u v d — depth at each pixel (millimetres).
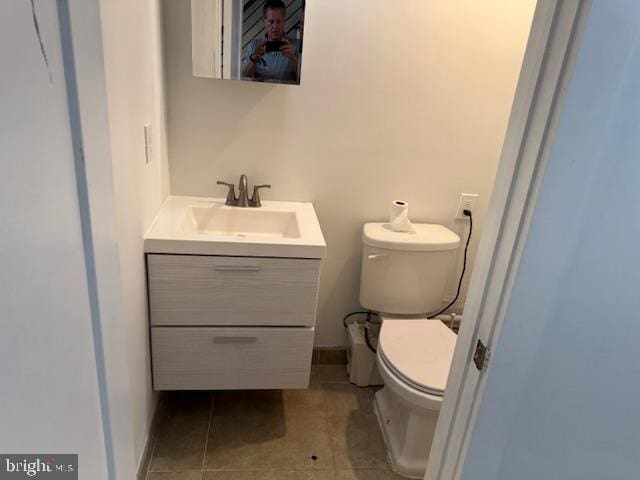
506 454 788
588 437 800
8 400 401
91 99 559
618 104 566
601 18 524
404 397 1490
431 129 1887
